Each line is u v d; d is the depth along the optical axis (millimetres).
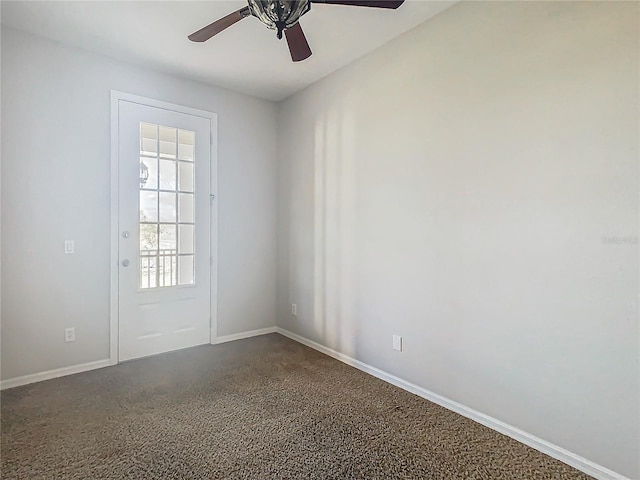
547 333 1843
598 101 1660
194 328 3469
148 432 2010
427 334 2438
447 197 2301
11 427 2039
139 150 3098
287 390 2568
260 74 3240
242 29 2502
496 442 1943
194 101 3398
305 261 3582
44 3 2217
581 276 1723
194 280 3453
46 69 2654
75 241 2803
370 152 2842
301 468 1721
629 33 1572
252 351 3379
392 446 1901
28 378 2625
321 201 3363
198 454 1817
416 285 2506
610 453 1640
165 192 3256
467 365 2205
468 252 2188
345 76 3062
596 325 1680
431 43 2381
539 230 1867
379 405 2352
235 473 1680
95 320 2918
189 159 3391
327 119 3273
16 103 2543
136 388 2572
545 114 1838
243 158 3740
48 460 1751
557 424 1810
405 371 2596
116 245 3000
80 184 2816
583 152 1709
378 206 2781
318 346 3430
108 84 2930
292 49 2172
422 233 2457
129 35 2594
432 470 1716
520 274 1946
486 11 2080
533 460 1795
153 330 3227
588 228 1698
